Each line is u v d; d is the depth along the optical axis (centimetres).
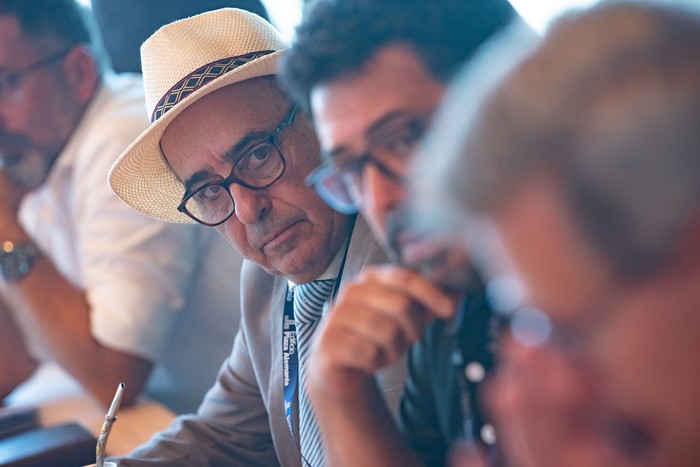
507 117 74
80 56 360
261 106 203
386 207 142
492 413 138
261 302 237
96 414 328
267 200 205
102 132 352
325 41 143
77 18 359
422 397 170
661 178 68
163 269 338
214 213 214
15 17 347
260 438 253
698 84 68
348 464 158
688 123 67
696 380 74
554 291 75
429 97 139
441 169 80
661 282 72
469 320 147
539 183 72
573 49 73
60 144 364
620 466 81
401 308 146
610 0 74
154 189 238
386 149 141
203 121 206
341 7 143
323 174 154
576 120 70
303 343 215
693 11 71
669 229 69
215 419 255
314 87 148
